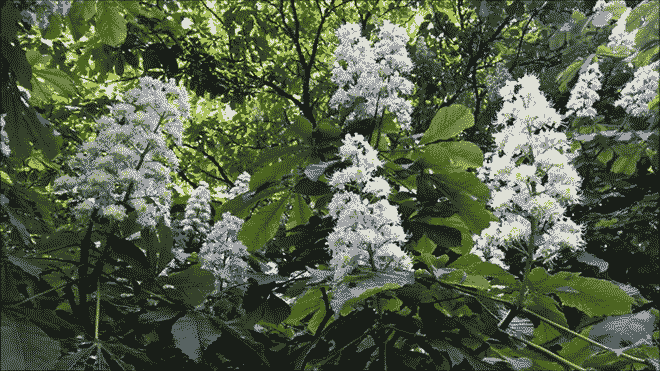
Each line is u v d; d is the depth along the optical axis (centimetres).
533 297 197
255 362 176
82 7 174
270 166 201
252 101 1109
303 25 1109
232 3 981
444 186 186
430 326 164
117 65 331
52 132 200
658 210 357
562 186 208
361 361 161
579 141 428
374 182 175
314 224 224
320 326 198
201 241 392
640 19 342
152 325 191
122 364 143
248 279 263
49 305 193
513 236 209
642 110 393
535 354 179
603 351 193
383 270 160
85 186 200
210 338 158
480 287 179
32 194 248
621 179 397
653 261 328
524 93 224
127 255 182
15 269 175
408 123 224
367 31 886
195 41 765
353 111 223
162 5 691
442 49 1026
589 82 442
